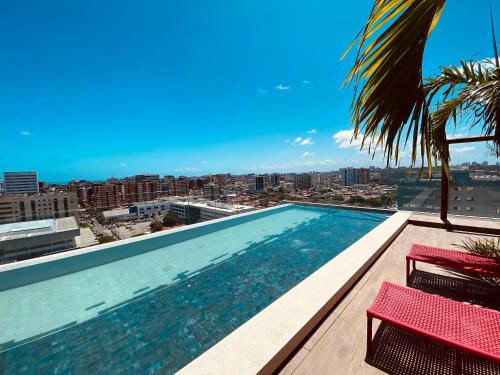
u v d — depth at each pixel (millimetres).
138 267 4137
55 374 2049
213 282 3588
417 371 1450
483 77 2268
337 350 1640
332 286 2258
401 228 4430
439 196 5164
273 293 3262
